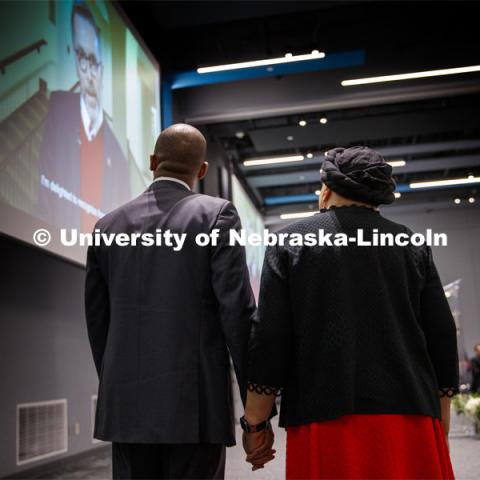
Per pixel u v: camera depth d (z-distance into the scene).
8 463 4.55
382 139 12.41
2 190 3.47
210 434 1.28
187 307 1.33
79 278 6.21
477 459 4.40
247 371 1.29
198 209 1.40
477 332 12.80
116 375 1.32
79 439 5.79
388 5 7.64
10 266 4.91
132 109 6.21
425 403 1.20
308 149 12.66
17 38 3.83
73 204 4.49
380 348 1.21
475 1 7.59
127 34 6.27
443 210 14.77
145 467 1.33
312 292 1.23
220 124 10.77
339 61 7.95
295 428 1.22
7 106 3.62
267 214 16.19
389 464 1.14
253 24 7.91
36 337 5.20
